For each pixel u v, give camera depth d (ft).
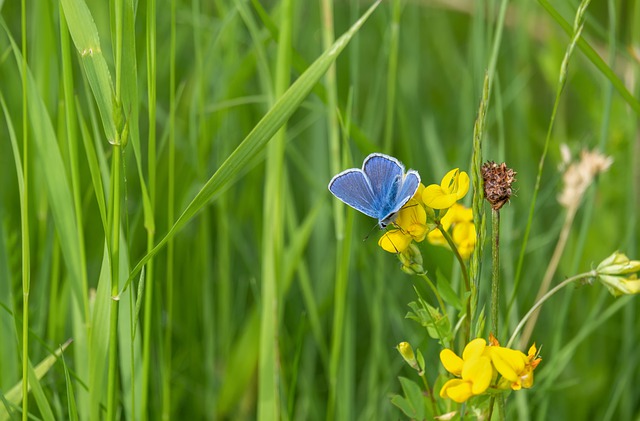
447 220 2.04
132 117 2.02
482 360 1.92
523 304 2.65
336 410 2.47
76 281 2.19
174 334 2.57
